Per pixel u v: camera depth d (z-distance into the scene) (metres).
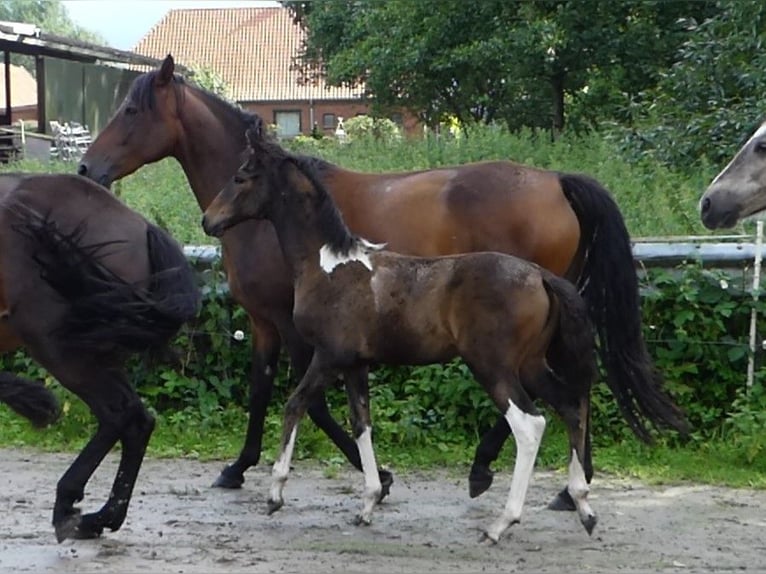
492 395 5.70
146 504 6.62
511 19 18.95
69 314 5.40
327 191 6.08
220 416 8.62
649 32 18.17
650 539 5.91
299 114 40.84
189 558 5.43
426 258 5.93
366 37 20.84
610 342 6.43
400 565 5.36
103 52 22.25
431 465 7.71
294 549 5.63
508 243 6.54
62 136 19.69
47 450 8.30
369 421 6.18
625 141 12.34
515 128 20.61
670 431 7.87
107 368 5.57
